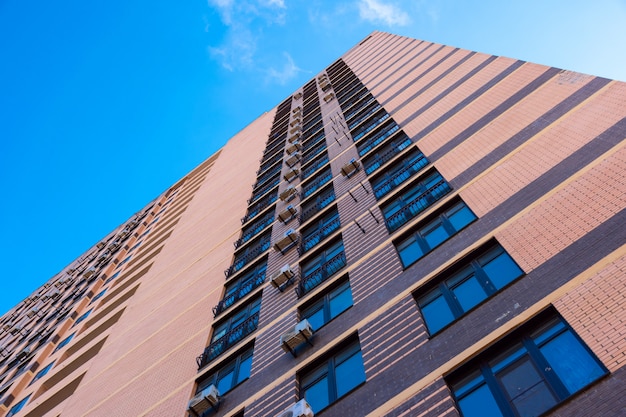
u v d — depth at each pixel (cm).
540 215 1317
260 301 2070
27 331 4972
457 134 2061
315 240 2159
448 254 1441
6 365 4272
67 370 3281
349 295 1659
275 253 2339
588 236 1152
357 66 5047
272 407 1430
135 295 3566
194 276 2953
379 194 2064
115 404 2159
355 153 2694
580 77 1795
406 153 2211
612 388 850
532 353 1031
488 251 1366
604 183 1252
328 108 4212
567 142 1509
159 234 4916
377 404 1160
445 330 1220
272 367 1606
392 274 1555
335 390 1344
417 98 2817
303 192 2777
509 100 2020
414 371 1173
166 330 2522
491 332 1116
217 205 4094
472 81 2500
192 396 1800
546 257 1188
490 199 1528
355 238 1897
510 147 1703
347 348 1456
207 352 1991
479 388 1051
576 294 1047
